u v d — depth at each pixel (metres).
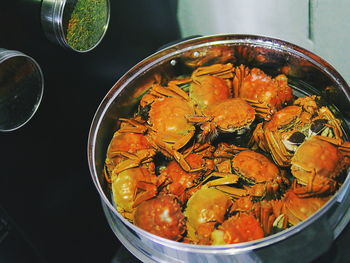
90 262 0.50
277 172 0.41
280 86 0.47
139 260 0.42
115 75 0.54
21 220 0.43
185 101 0.48
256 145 0.44
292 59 0.45
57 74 0.45
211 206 0.39
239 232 0.38
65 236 0.48
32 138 0.43
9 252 0.42
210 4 0.58
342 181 0.39
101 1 0.44
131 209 0.41
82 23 0.43
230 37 0.46
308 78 0.46
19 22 0.39
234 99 0.47
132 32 0.55
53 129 0.45
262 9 0.53
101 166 0.44
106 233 0.52
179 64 0.48
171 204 0.40
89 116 0.51
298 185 0.40
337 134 0.43
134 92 0.47
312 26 0.50
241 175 0.41
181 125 0.46
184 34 0.65
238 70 0.49
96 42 0.46
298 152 0.42
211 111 0.46
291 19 0.52
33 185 0.44
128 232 0.40
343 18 0.47
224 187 0.41
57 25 0.40
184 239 0.39
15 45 0.39
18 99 0.39
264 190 0.40
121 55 0.54
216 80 0.48
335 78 0.42
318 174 0.40
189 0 0.59
